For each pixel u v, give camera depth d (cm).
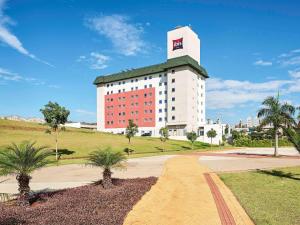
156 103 10469
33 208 1240
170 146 6969
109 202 1335
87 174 2477
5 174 1310
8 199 1429
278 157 4188
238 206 1259
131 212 1190
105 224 1009
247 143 9219
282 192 1507
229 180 1945
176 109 9575
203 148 7619
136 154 5075
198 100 10544
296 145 2178
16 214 1128
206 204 1309
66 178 2247
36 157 1350
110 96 11906
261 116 4466
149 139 7962
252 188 1630
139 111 10906
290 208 1177
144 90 10838
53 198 1431
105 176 1692
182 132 9444
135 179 2017
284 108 4322
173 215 1145
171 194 1539
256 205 1233
